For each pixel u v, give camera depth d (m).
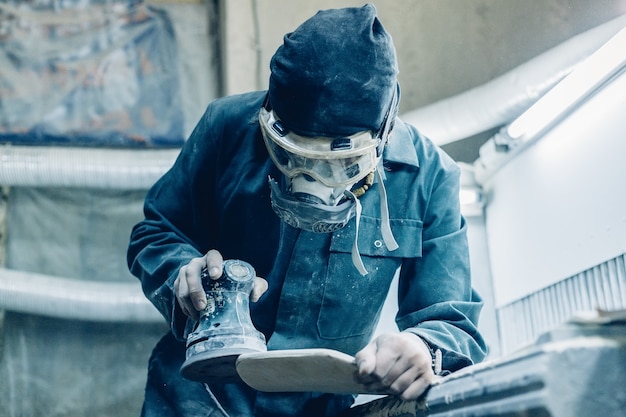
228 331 1.28
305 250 1.42
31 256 4.64
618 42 2.65
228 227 1.49
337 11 1.30
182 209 1.54
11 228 4.65
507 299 3.85
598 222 3.00
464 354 1.30
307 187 1.30
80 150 4.36
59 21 4.69
